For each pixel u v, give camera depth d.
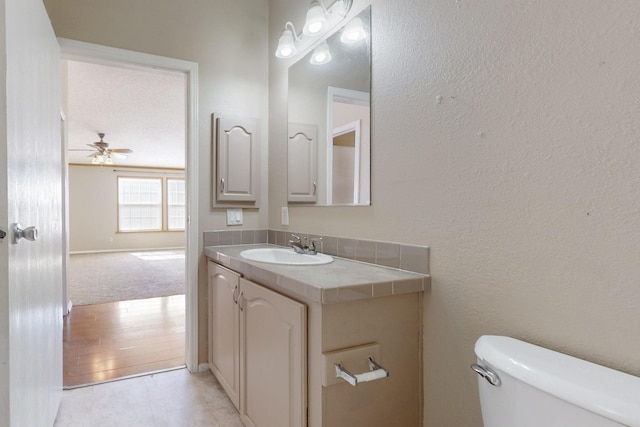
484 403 0.95
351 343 1.20
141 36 2.12
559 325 0.94
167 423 1.75
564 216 0.93
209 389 2.07
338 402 1.19
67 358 2.48
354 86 1.70
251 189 2.44
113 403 1.91
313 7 1.78
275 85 2.44
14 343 1.09
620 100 0.82
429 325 1.32
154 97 4.42
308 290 1.17
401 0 1.43
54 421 1.71
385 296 1.26
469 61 1.17
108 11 2.04
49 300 1.60
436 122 1.29
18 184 1.15
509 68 1.05
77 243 8.76
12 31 1.10
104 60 2.08
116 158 8.26
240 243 2.43
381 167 1.54
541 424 0.78
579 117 0.90
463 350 1.20
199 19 2.29
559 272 0.94
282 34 2.16
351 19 1.71
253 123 2.44
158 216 9.62
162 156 8.04
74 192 8.73
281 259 2.03
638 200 0.79
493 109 1.10
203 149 2.31
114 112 4.96
